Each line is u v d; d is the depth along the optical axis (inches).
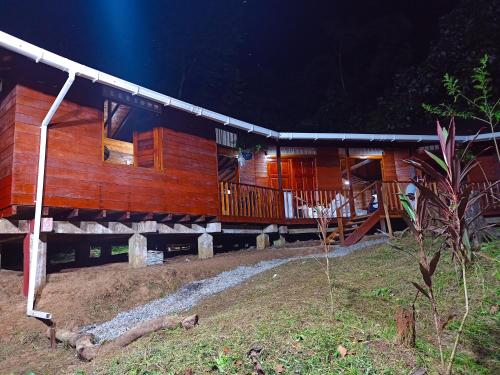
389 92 888.9
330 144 551.8
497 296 168.2
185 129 397.7
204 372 122.5
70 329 237.3
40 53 254.8
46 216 289.7
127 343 179.8
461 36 761.0
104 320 249.9
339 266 263.1
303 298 190.5
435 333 151.6
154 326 178.1
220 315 182.5
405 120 781.9
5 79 300.0
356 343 133.8
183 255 449.1
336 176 558.6
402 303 179.0
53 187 285.6
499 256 195.6
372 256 272.1
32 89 285.6
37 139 283.9
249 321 159.8
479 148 526.3
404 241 296.4
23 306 264.1
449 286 186.4
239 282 291.1
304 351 128.6
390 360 123.6
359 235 425.1
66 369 174.9
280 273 285.0
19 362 201.8
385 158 575.5
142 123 383.6
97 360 171.3
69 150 298.5
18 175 271.1
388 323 159.0
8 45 242.1
